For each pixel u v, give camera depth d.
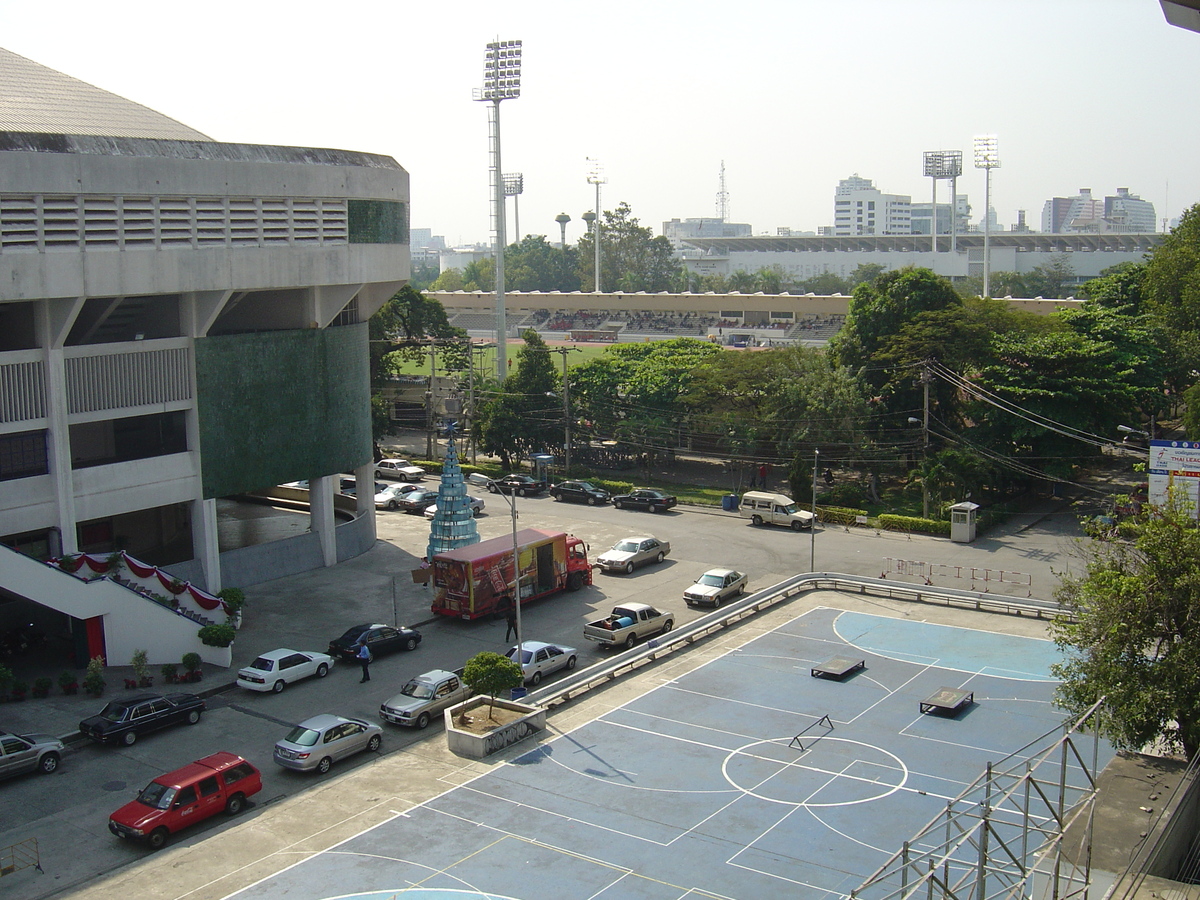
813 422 88.38
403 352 128.88
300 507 79.44
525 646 49.75
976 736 42.50
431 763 40.59
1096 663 36.69
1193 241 111.25
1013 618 58.50
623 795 37.62
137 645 50.34
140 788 38.31
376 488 92.62
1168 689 34.47
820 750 41.34
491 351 183.62
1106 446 85.50
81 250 51.12
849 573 67.50
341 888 31.56
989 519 78.69
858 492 85.69
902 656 52.41
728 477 97.50
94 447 64.44
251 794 37.06
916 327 90.62
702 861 33.00
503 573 57.56
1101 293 118.44
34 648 51.97
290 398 63.41
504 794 37.84
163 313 59.56
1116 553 39.91
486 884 31.73
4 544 51.47
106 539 63.12
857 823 35.41
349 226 64.12
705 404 96.31
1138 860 28.33
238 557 62.53
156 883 31.94
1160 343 98.50
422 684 45.25
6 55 64.38
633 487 89.81
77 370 53.41
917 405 91.94
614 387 101.81
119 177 52.28
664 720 44.62
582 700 47.12
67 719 43.97
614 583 65.25
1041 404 83.69
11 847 32.38
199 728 43.72
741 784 38.44
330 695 47.31
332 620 57.19
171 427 61.31
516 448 99.62
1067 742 27.59
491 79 117.81
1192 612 34.84
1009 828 34.47
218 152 56.94
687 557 71.31
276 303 66.56
